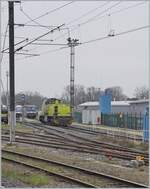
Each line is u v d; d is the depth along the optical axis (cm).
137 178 1809
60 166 2103
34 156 2502
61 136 4400
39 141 3594
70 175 1827
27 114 9425
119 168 2138
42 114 6944
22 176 1766
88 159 2494
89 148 3108
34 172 1895
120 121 7081
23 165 2122
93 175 1822
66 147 3145
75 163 2284
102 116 7675
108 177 1719
